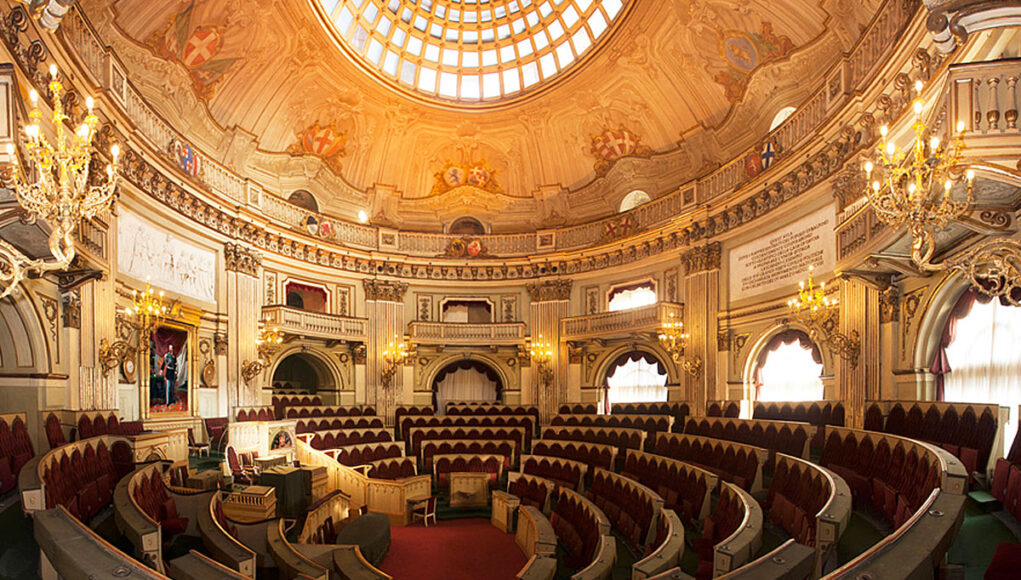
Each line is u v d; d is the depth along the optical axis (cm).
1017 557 505
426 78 2964
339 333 2747
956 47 619
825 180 1670
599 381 2833
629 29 2358
